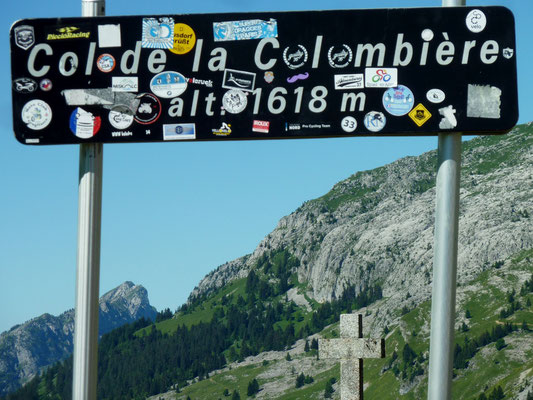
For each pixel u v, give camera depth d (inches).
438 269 590.6
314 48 601.3
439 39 596.4
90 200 606.2
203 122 603.2
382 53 598.2
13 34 610.9
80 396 583.2
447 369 581.3
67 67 609.3
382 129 596.1
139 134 605.0
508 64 592.7
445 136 598.2
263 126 601.0
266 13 603.8
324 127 598.5
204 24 605.9
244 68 603.5
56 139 607.2
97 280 604.7
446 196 594.9
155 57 606.5
